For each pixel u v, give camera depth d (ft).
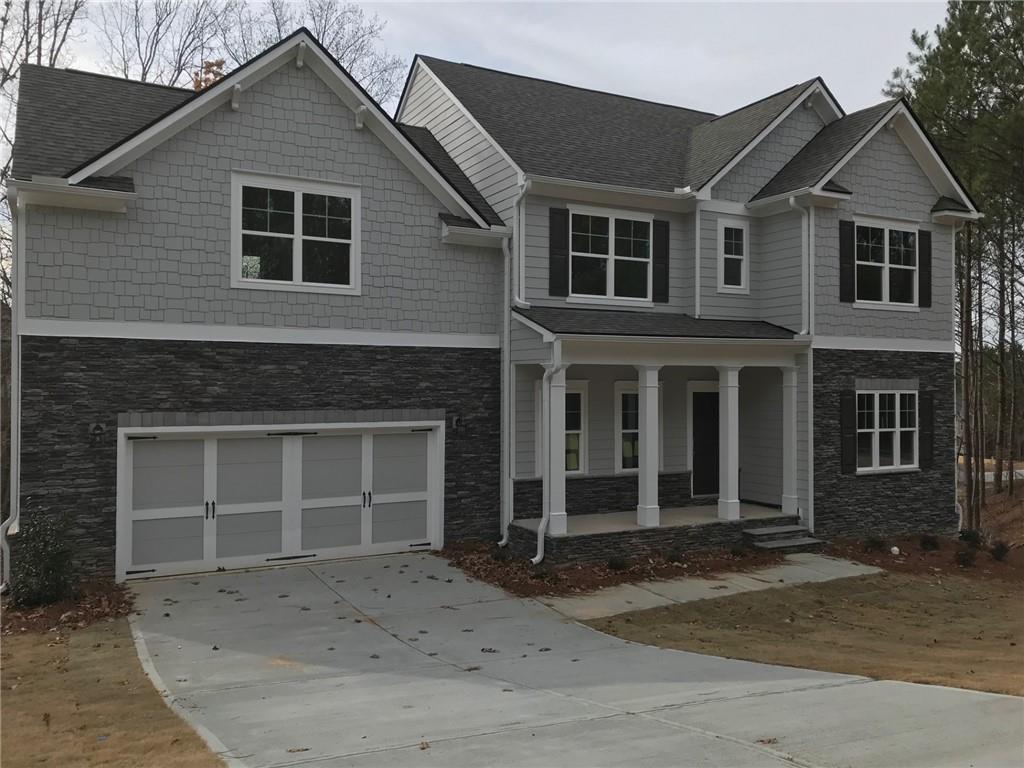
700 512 54.29
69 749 20.12
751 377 59.21
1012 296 96.68
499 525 50.42
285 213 44.14
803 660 31.42
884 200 57.57
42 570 35.81
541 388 51.34
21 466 37.83
